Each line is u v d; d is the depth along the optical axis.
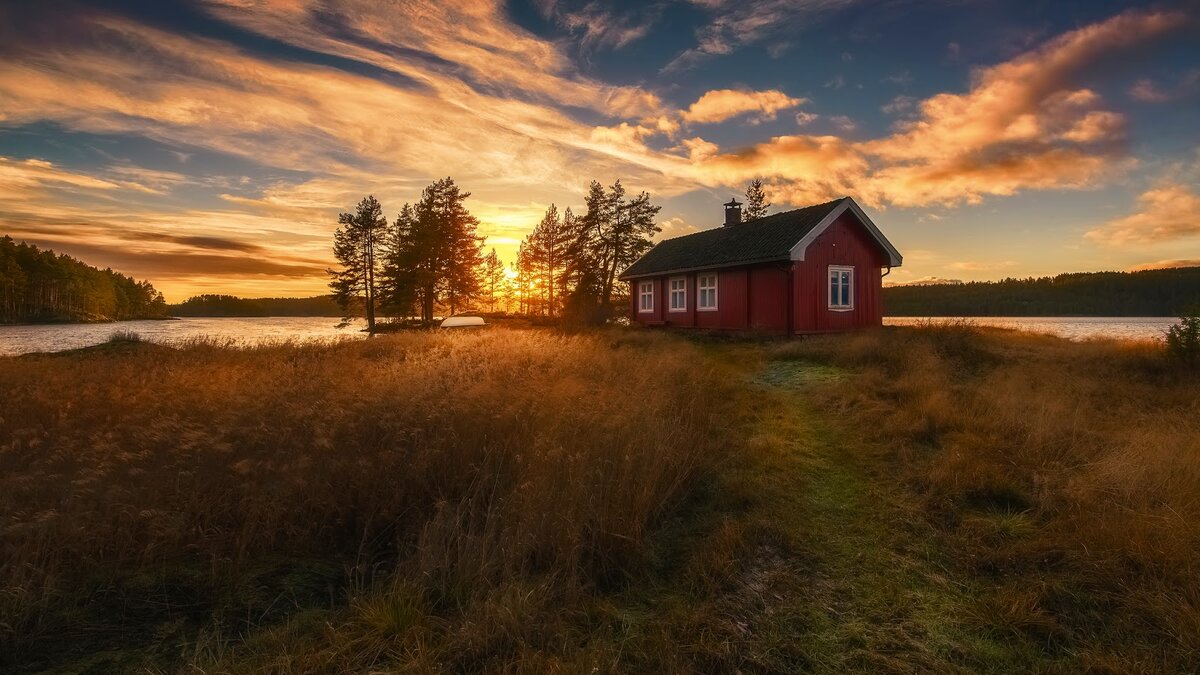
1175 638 3.34
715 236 25.83
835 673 3.20
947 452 6.72
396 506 4.92
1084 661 3.23
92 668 3.06
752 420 8.61
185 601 3.74
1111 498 5.10
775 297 19.61
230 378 8.46
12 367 10.13
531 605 3.58
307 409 6.17
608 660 3.17
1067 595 3.87
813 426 8.33
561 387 7.57
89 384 7.88
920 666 3.25
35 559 3.71
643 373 9.44
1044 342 17.92
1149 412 8.30
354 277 53.50
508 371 8.97
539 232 57.03
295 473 4.89
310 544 4.54
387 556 4.49
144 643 3.30
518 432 6.11
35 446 5.29
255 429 5.66
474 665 3.14
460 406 6.39
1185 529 4.29
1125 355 13.38
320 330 58.62
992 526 4.88
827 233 19.89
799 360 14.14
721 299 22.41
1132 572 3.95
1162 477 5.26
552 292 57.00
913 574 4.27
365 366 10.28
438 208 50.59
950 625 3.64
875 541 4.80
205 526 4.48
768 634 3.54
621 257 42.88
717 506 5.49
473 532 4.43
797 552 4.59
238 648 3.24
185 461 4.93
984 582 4.14
